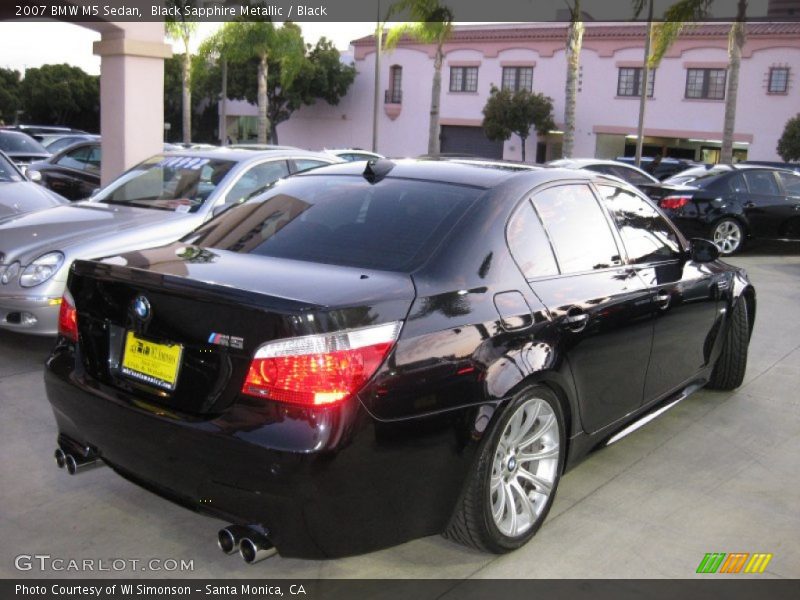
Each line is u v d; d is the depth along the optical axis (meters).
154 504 3.49
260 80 35.25
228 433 2.48
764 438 4.49
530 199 3.39
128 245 5.54
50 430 4.25
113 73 10.53
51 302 5.22
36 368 5.28
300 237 3.24
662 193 12.00
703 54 31.34
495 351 2.88
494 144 36.94
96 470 3.81
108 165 10.87
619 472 3.96
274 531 2.51
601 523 3.41
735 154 31.84
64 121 52.75
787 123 28.77
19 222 5.82
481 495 2.85
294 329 2.44
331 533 2.53
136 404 2.73
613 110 33.50
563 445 3.30
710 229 11.71
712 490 3.78
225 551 2.60
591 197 3.80
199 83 43.03
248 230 3.41
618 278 3.68
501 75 36.00
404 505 2.65
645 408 4.03
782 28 29.88
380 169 3.64
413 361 2.62
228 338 2.54
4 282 5.27
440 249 2.99
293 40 32.94
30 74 51.31
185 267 2.92
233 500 2.54
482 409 2.78
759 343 6.58
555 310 3.19
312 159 7.26
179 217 5.96
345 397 2.45
